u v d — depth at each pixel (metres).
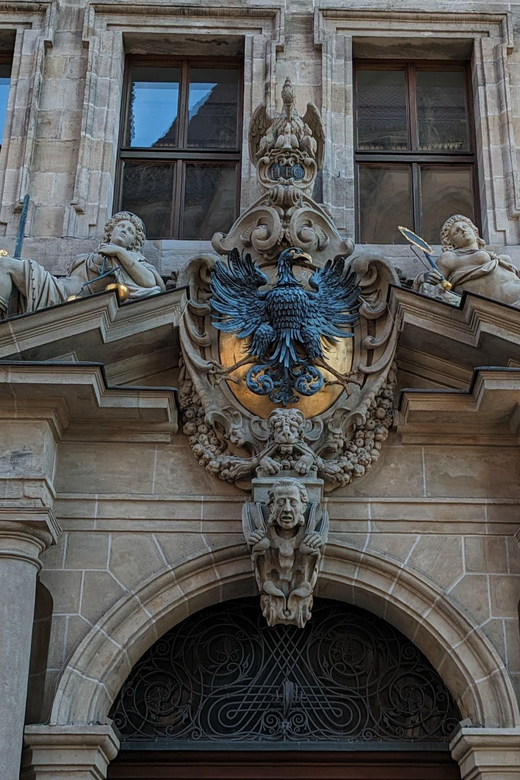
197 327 12.42
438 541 11.91
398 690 11.99
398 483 12.13
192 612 11.96
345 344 12.33
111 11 15.38
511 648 11.44
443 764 11.73
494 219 14.16
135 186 14.77
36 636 11.61
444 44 15.44
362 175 14.85
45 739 10.76
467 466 12.23
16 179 14.27
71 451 12.16
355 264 12.59
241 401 12.13
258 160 13.40
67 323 11.56
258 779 11.68
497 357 11.88
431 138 15.18
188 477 12.12
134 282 12.73
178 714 11.88
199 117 15.24
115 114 14.81
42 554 11.62
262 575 11.31
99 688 11.20
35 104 14.70
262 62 15.11
